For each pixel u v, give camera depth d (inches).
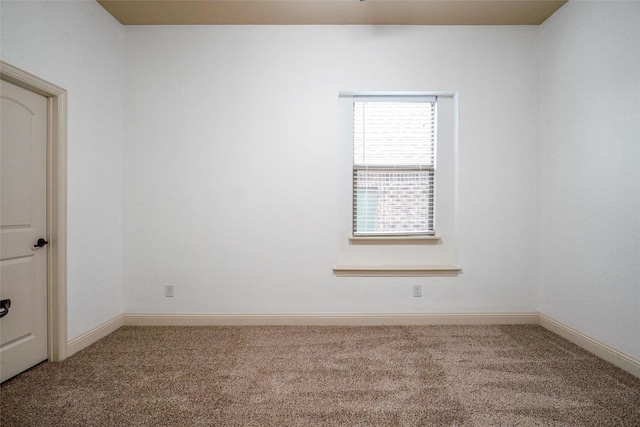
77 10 87.3
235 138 108.1
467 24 107.7
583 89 90.0
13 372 73.6
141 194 107.8
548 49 103.9
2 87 70.6
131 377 74.2
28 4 72.3
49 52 78.1
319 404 64.0
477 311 109.1
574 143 93.4
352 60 108.1
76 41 87.0
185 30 107.6
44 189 81.3
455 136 111.1
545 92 105.7
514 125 108.8
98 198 96.3
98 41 95.8
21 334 75.6
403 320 108.6
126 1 94.9
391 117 113.9
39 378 73.8
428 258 113.4
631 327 76.1
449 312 109.2
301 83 108.0
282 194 108.3
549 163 104.0
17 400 65.2
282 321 108.2
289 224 108.3
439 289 109.3
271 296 108.4
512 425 58.0
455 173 111.7
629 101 76.4
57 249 82.1
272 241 108.3
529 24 108.0
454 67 108.3
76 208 87.7
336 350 88.5
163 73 107.7
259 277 108.3
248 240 108.3
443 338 96.8
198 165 108.1
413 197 114.3
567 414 61.1
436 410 62.1
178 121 107.8
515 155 108.9
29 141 77.0
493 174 109.0
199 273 108.2
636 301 74.9
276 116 108.0
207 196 108.2
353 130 113.5
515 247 109.0
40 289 80.4
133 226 107.8
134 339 96.2
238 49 107.8
